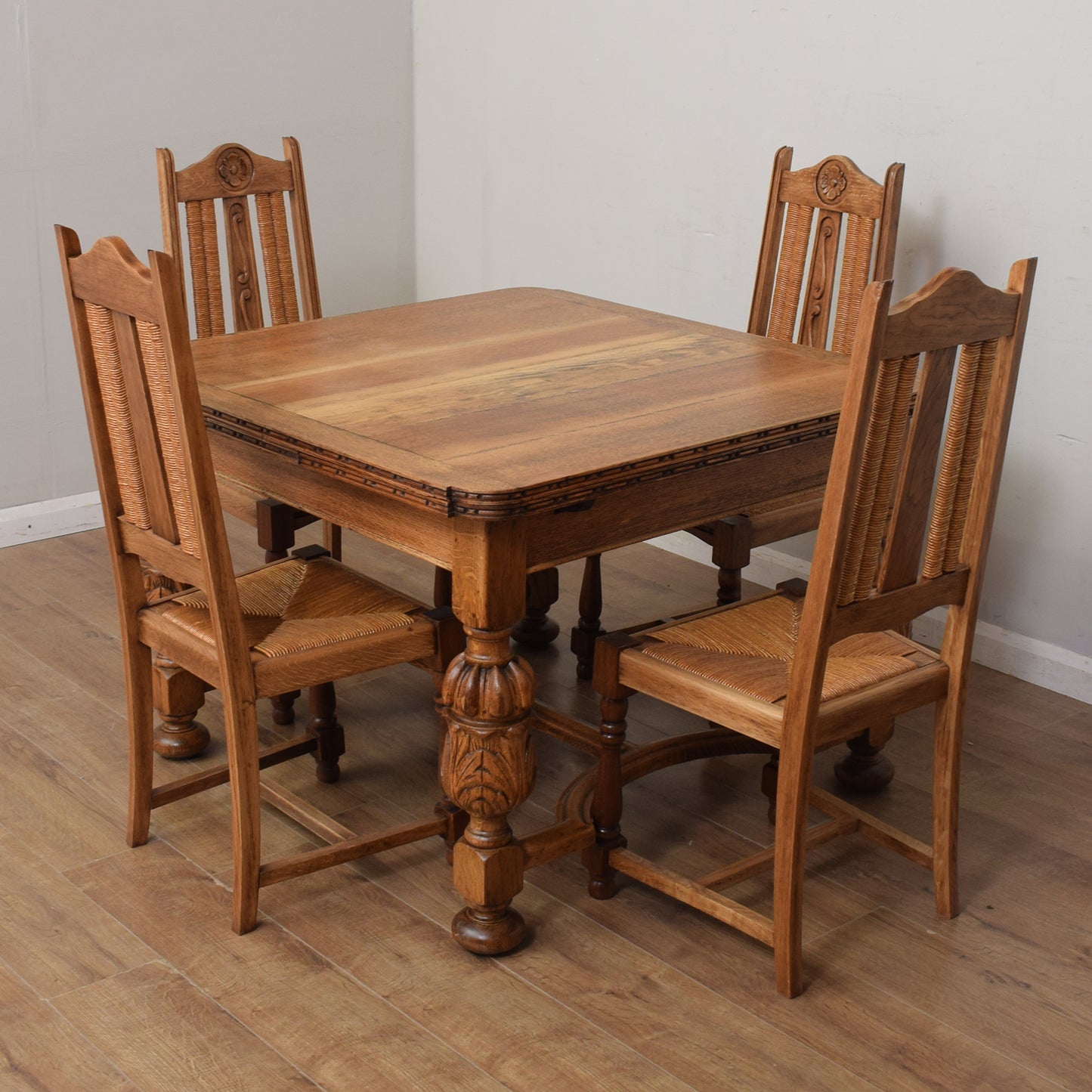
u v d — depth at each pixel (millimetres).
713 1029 1967
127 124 3670
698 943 2158
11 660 3029
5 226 3523
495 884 2074
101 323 2010
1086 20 2713
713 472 2121
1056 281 2875
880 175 3143
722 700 1999
